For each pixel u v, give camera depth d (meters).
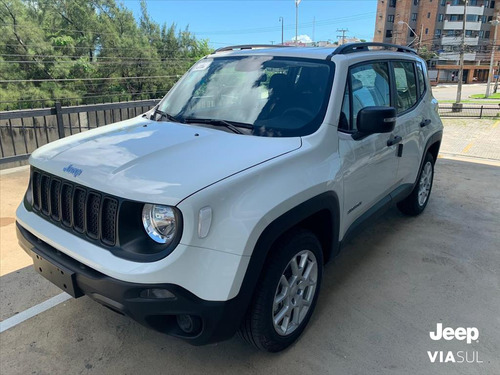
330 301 3.06
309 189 2.30
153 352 2.51
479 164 7.66
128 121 3.17
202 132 2.61
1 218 4.46
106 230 2.02
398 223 4.58
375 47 3.69
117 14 42.78
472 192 5.77
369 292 3.19
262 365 2.41
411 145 3.86
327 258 2.83
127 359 2.45
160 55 46.75
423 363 2.45
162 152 2.25
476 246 4.02
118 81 42.78
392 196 3.70
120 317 2.84
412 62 4.14
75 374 2.33
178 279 1.86
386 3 78.75
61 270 2.12
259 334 2.25
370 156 3.03
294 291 2.48
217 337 2.03
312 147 2.47
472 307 3.01
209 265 1.90
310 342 2.61
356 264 3.64
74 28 41.34
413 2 77.25
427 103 4.39
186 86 3.39
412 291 3.21
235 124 2.71
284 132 2.57
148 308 1.88
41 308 2.92
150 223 1.92
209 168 2.06
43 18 40.06
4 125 7.08
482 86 77.25
